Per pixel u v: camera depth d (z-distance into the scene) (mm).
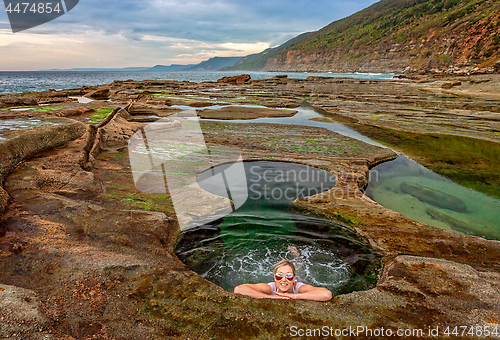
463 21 89312
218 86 36719
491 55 67750
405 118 13789
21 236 3186
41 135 6246
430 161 7582
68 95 24797
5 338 1788
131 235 3443
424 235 3865
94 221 3600
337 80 45625
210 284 2713
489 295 2645
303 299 2568
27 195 4121
